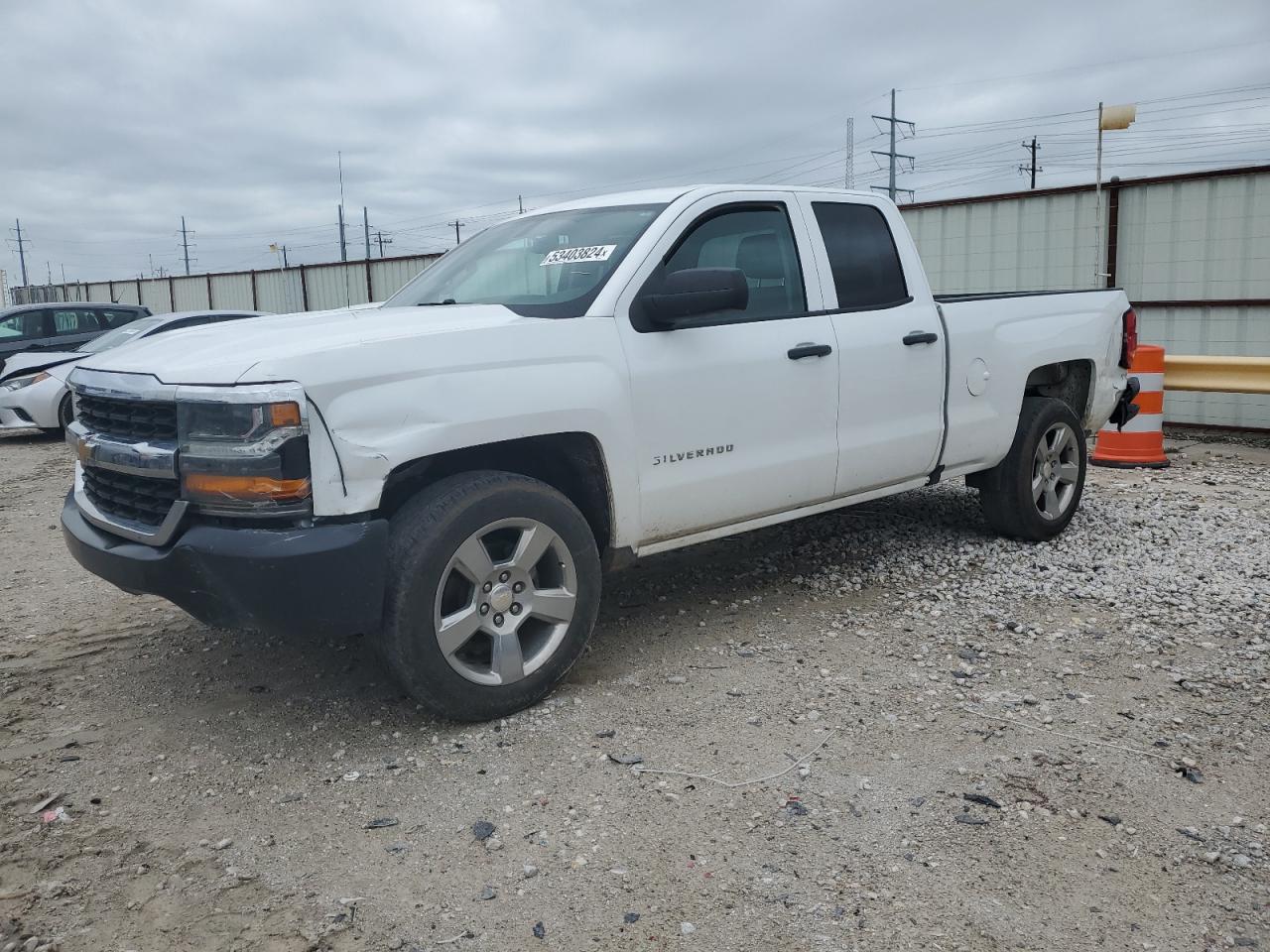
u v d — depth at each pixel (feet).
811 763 10.60
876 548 18.78
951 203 38.68
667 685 12.69
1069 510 19.52
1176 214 33.78
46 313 48.19
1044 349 18.44
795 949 7.73
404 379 10.70
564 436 12.26
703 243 13.85
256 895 8.59
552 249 14.03
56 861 9.16
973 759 10.64
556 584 12.23
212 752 11.28
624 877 8.70
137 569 10.90
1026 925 7.97
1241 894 8.32
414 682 10.98
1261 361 30.73
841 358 14.99
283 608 10.19
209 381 10.26
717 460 13.65
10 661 14.29
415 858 9.09
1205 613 15.06
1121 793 9.91
